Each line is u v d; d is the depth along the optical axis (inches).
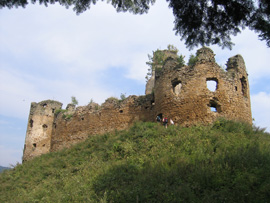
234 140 631.8
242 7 368.2
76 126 1171.9
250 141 621.0
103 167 646.5
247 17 374.9
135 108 1042.7
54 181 678.5
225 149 574.9
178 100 831.7
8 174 922.1
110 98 1128.2
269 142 625.6
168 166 549.6
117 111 1079.0
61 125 1233.4
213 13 394.6
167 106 852.0
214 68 831.1
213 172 487.5
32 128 1270.9
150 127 818.8
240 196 414.6
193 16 403.9
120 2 431.5
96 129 1103.0
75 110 1214.9
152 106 998.4
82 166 726.5
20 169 952.3
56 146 1203.9
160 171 535.2
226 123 733.9
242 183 445.7
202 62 842.2
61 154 964.0
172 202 424.5
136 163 618.5
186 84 837.8
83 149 908.0
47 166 864.9
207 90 808.3
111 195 483.5
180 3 394.3
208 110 787.4
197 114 789.9
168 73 892.0
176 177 495.5
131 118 1035.3
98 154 775.7
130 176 550.9
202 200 422.6
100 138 934.4
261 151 545.3
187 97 819.4
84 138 1121.4
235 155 530.0
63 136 1200.2
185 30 421.1
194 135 685.3
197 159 550.0
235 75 848.3
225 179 466.6
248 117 834.8
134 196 459.5
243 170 481.7
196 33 421.7
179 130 749.3
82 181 602.5
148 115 1000.9
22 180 799.7
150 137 743.1
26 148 1242.0
